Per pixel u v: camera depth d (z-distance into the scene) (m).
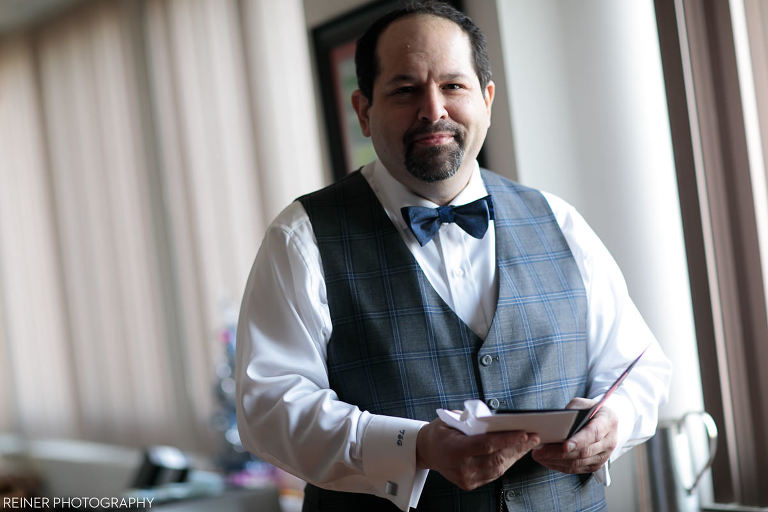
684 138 2.26
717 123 2.20
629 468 2.27
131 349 4.66
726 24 2.18
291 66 3.50
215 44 3.88
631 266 2.41
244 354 1.48
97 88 4.68
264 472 3.62
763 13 2.13
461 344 1.50
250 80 3.71
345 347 1.49
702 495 2.28
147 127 4.37
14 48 5.24
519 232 1.62
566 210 1.71
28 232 5.39
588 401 1.41
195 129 4.07
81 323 5.04
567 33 2.42
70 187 4.99
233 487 3.11
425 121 1.44
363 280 1.51
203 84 3.98
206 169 4.02
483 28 2.41
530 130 2.36
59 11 4.86
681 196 2.28
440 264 1.55
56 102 5.01
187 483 3.22
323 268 1.51
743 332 2.20
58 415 5.30
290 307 1.48
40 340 5.40
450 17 1.50
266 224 3.72
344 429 1.37
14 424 5.71
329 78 2.93
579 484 1.57
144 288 4.52
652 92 2.44
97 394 4.96
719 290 2.22
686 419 2.24
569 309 1.59
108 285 4.79
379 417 1.38
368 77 1.53
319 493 1.56
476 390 1.49
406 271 1.52
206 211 4.05
